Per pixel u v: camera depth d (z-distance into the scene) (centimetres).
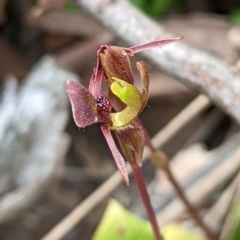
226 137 39
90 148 40
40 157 36
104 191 32
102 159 40
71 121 41
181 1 47
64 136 38
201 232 31
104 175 39
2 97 40
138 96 18
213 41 41
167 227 28
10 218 35
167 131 33
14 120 37
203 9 47
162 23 43
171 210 32
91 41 42
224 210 32
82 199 38
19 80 43
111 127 18
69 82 17
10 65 43
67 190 38
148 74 18
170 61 25
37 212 37
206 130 40
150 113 40
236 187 32
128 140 18
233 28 41
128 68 18
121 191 38
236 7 46
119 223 26
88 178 39
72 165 40
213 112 40
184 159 38
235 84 24
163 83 40
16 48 44
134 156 19
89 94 17
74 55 42
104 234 26
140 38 27
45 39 44
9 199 35
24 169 36
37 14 33
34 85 39
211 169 32
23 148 36
